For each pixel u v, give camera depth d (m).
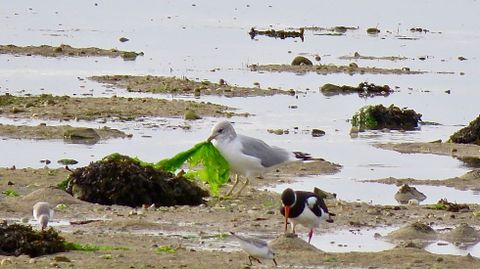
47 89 38.22
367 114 34.62
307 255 17.36
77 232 18.67
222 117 34.59
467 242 19.55
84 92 37.91
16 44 49.12
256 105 37.41
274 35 56.56
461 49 53.91
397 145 31.27
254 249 16.38
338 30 59.44
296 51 51.88
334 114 36.59
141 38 53.59
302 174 26.38
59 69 42.94
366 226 20.56
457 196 24.72
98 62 45.41
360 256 17.41
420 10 67.12
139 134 30.98
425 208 22.50
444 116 37.25
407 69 47.22
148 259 16.64
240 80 42.62
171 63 46.31
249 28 58.91
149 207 21.20
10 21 56.72
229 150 22.48
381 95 41.09
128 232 18.94
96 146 28.89
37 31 53.78
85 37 52.88
